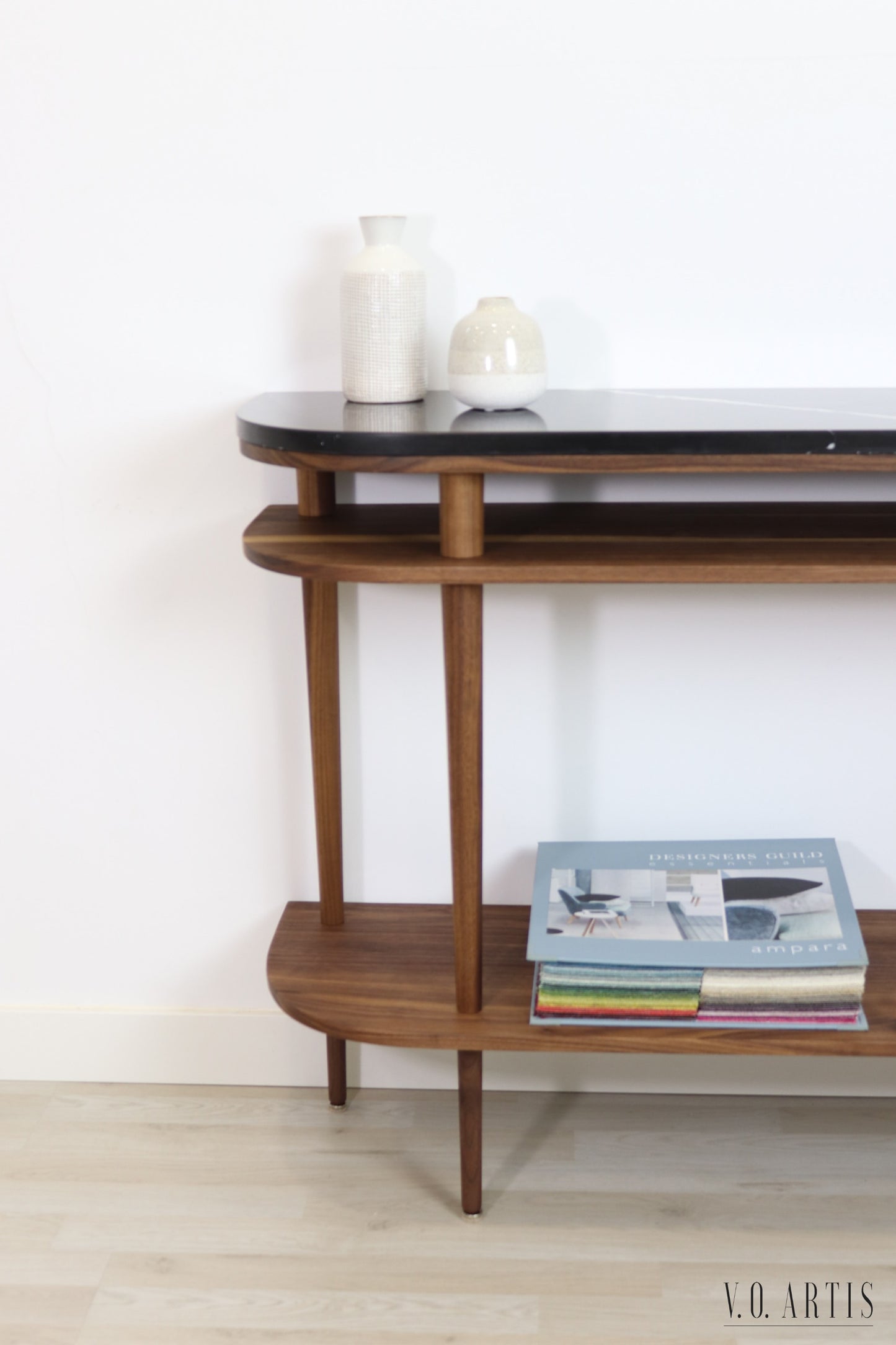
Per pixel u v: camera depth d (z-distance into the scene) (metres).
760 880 1.47
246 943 1.69
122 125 1.42
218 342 1.48
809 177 1.39
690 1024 1.37
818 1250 1.41
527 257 1.43
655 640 1.54
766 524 1.37
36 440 1.52
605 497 1.50
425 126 1.40
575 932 1.39
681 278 1.43
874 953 1.50
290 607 1.56
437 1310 1.33
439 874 1.64
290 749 1.61
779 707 1.55
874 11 1.34
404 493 1.51
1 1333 1.31
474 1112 1.42
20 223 1.45
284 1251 1.42
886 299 1.42
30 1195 1.50
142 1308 1.34
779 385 1.46
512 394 1.27
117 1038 1.71
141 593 1.57
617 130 1.39
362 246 1.44
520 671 1.56
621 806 1.60
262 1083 1.72
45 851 1.66
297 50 1.39
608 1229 1.44
